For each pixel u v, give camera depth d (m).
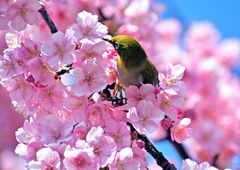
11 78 3.21
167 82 3.23
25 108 3.24
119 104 3.24
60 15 3.88
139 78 3.30
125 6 4.29
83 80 3.21
